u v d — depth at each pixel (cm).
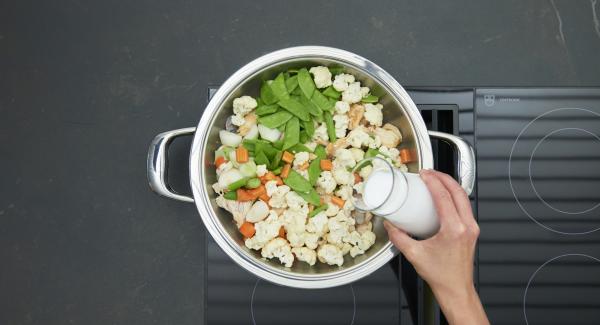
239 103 83
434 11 112
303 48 79
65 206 110
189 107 111
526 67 111
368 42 111
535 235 97
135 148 111
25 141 110
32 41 111
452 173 96
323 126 87
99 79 111
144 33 111
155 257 110
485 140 98
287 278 76
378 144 84
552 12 111
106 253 110
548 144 98
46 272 110
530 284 97
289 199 84
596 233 97
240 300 96
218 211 84
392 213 68
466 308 72
